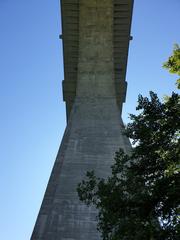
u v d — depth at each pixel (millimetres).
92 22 29391
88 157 24922
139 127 14570
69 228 21984
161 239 13062
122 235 13523
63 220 22250
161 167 14164
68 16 29297
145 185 14047
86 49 29375
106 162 24656
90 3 29125
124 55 30109
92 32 29453
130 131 14758
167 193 13422
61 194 23234
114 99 28016
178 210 13188
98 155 25016
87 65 29094
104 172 24172
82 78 28781
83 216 22281
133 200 13859
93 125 26547
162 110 14719
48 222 22281
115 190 14273
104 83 28609
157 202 13703
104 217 14227
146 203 13742
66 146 25547
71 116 27266
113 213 14023
